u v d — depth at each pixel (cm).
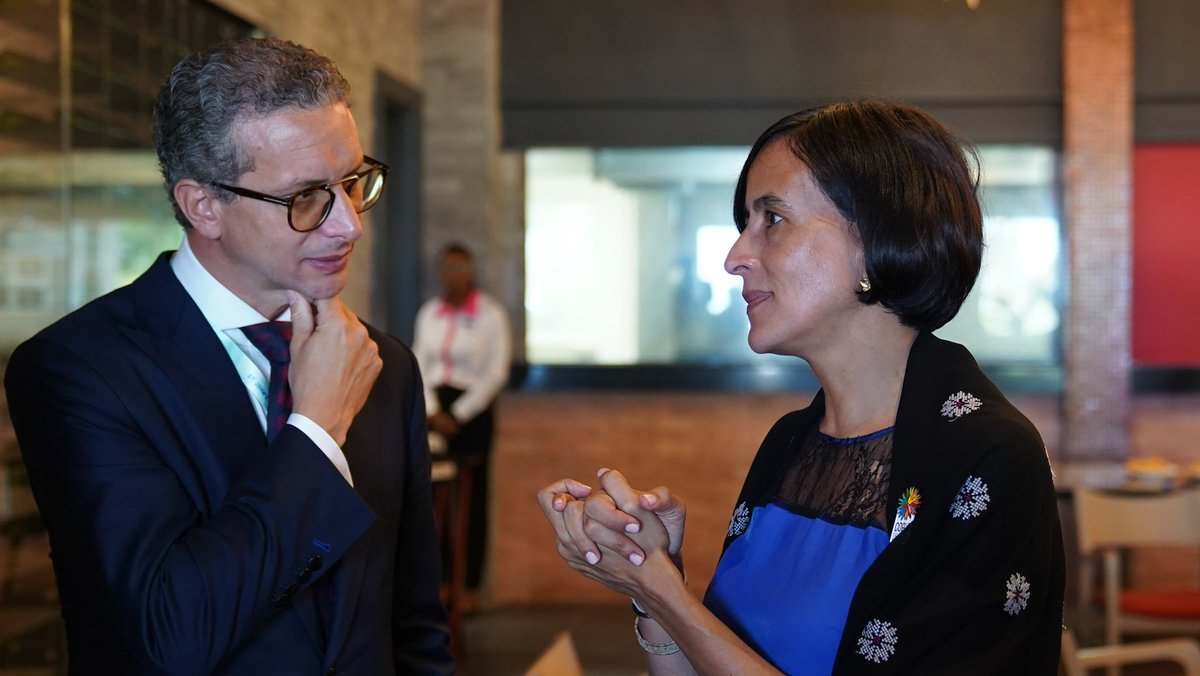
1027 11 675
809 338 145
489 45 675
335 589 154
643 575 142
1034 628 125
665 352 707
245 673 148
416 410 179
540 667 217
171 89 152
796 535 146
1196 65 672
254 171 148
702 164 701
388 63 615
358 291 559
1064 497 524
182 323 155
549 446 697
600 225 706
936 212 139
